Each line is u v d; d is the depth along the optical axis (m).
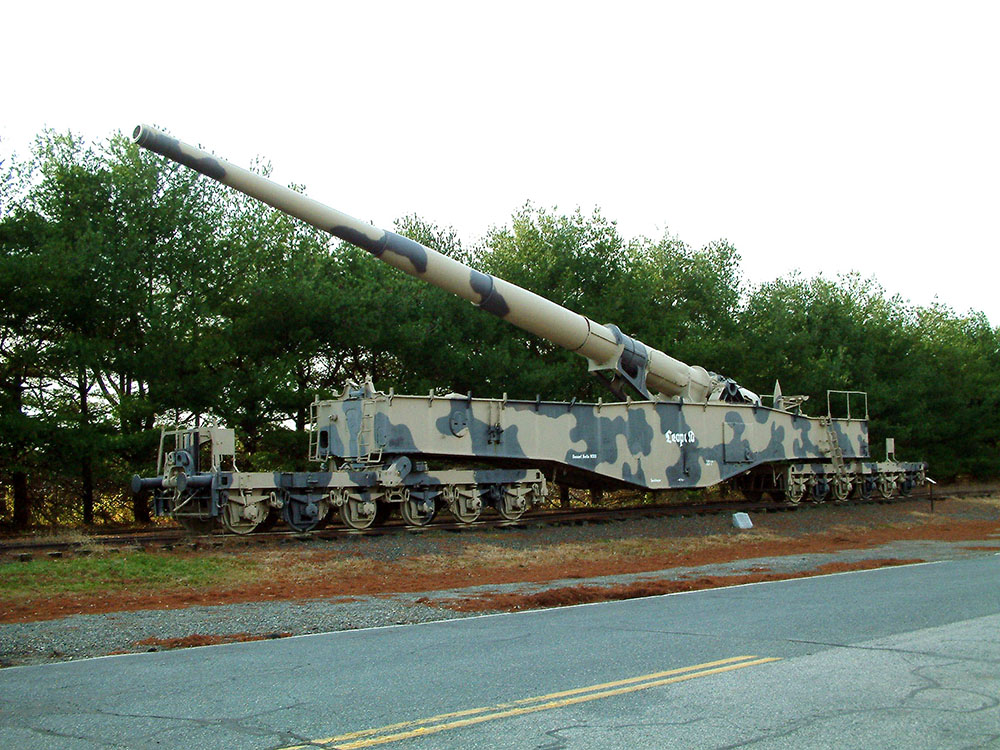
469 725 5.36
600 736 5.10
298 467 25.22
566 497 29.12
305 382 28.09
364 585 12.62
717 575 13.22
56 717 5.77
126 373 22.70
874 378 41.66
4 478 23.95
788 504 26.36
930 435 42.12
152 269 23.84
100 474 22.83
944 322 51.78
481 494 19.84
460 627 8.88
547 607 10.37
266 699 6.11
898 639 7.77
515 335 29.52
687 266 42.44
